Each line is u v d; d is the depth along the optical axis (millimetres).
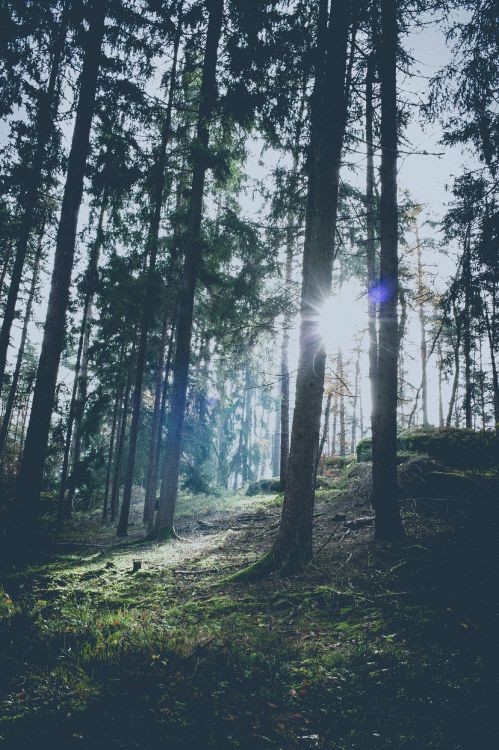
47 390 10156
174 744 3262
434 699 4012
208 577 8469
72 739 3191
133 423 15352
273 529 12258
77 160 10852
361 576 7250
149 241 14961
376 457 9242
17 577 8547
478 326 10305
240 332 13508
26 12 10938
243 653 4898
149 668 4285
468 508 9727
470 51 9031
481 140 9594
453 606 5820
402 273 15727
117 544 13125
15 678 4137
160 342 20000
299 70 9453
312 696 4184
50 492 21453
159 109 13367
